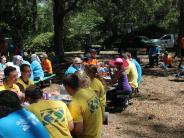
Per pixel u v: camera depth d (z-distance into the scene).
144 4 43.72
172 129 9.99
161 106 12.34
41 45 42.66
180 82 17.47
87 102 5.45
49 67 16.39
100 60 28.19
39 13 52.72
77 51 44.94
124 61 13.14
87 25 47.62
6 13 36.72
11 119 3.67
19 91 7.65
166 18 53.53
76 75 5.62
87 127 5.45
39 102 4.89
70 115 5.04
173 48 40.56
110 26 52.88
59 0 30.50
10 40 29.45
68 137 4.80
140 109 11.91
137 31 45.50
